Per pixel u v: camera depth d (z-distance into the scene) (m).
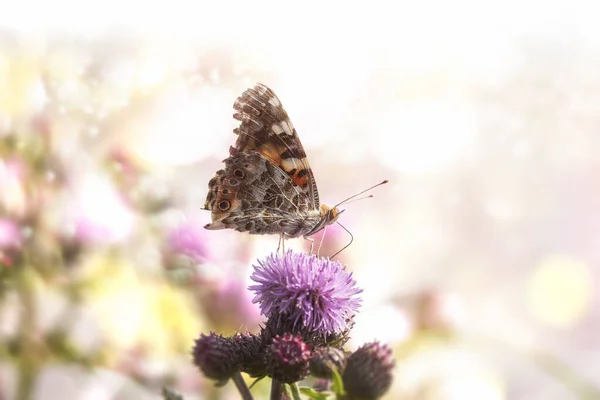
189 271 0.47
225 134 0.51
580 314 0.62
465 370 0.52
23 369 0.46
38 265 0.46
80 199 0.47
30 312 0.46
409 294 0.50
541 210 0.64
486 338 0.52
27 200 0.46
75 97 0.48
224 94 0.52
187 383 0.47
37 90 0.48
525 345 0.55
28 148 0.47
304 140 0.59
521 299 0.62
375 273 0.52
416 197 0.62
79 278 0.47
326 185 0.60
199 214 0.48
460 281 0.61
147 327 0.47
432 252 0.61
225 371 0.42
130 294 0.47
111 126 0.49
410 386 0.51
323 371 0.41
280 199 0.46
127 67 0.50
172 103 0.50
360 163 0.61
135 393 0.47
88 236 0.47
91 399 0.46
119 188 0.48
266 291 0.43
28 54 0.49
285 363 0.41
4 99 0.47
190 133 0.50
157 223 0.48
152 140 0.49
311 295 0.43
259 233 0.46
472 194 0.63
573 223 0.65
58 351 0.46
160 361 0.47
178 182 0.49
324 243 0.50
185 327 0.47
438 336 0.50
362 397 0.41
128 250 0.47
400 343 0.50
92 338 0.47
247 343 0.42
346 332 0.43
